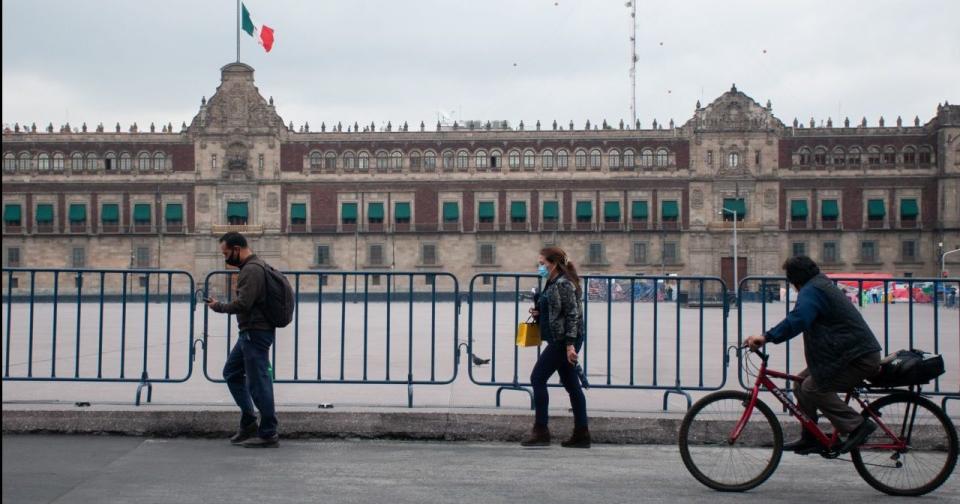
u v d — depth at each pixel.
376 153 101.06
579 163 100.75
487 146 101.25
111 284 98.88
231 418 13.51
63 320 44.34
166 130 104.88
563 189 100.75
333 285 99.44
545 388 13.02
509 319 47.88
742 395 10.80
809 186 98.69
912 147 98.69
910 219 98.50
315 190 100.69
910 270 98.25
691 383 18.48
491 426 13.53
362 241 100.69
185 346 27.50
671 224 99.75
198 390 16.34
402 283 100.94
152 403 14.48
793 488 10.82
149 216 100.06
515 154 101.38
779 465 12.02
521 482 10.88
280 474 11.16
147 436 13.46
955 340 31.62
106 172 100.19
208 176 99.88
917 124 100.75
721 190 99.12
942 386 17.69
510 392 16.48
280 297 12.56
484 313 56.16
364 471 11.38
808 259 10.77
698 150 99.25
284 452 12.52
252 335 12.52
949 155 97.12
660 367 21.94
